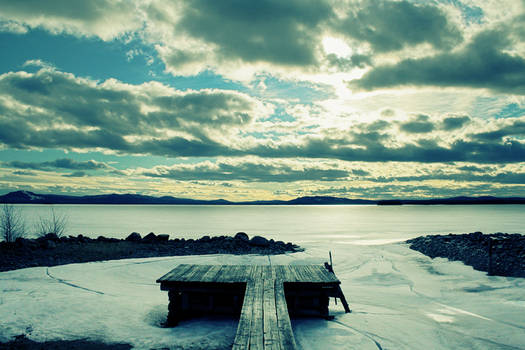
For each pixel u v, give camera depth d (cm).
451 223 8475
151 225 7469
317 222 9662
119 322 815
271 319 647
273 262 1980
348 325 824
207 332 766
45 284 1250
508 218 11675
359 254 2289
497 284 1415
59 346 665
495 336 792
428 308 1073
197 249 2359
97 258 1917
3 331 717
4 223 2223
